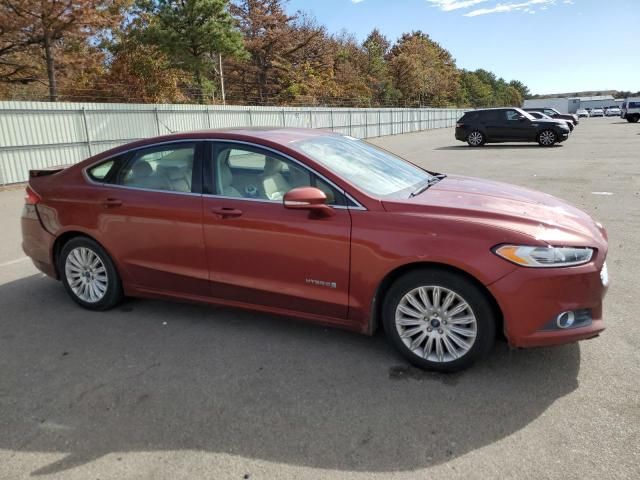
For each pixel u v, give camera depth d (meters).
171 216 4.01
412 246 3.23
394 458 2.55
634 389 3.08
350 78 53.50
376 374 3.37
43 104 15.00
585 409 2.89
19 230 8.45
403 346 3.42
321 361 3.56
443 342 3.32
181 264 4.06
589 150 18.16
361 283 3.41
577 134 27.83
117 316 4.44
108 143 17.25
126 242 4.25
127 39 29.02
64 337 4.05
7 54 25.31
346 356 3.62
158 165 4.18
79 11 22.08
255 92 42.97
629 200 8.69
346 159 3.99
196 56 28.17
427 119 49.38
